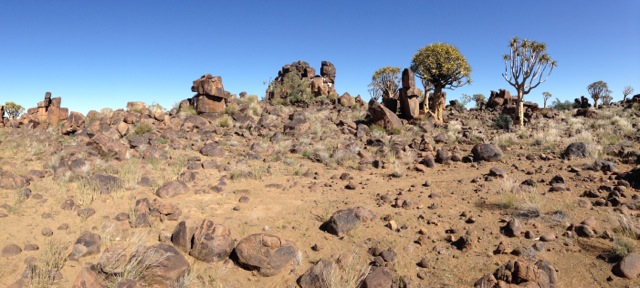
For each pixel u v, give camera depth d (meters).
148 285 4.13
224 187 8.08
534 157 10.70
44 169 8.38
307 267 4.73
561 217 5.52
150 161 9.74
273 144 13.78
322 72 48.38
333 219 5.70
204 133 15.04
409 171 10.06
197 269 4.59
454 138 15.53
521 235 5.15
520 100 20.95
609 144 12.41
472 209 6.37
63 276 4.19
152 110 18.53
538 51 20.03
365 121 20.06
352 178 9.18
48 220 5.63
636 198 6.12
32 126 16.02
